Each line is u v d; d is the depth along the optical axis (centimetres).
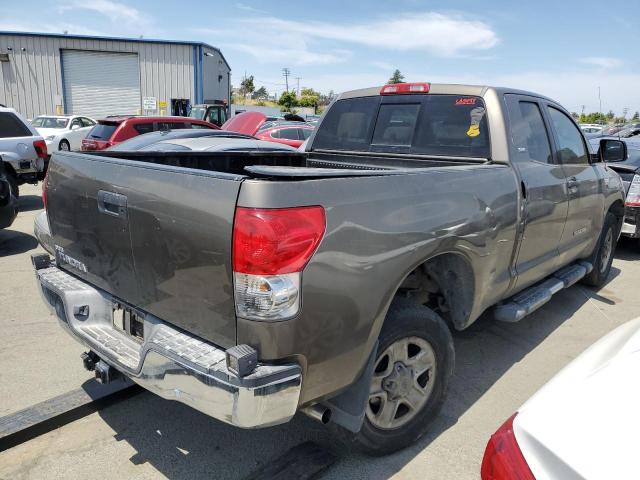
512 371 383
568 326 470
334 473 266
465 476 267
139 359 227
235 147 702
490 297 322
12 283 552
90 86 3002
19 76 2905
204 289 207
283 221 190
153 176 222
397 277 235
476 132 354
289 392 198
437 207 258
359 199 218
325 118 454
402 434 277
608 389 155
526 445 145
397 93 404
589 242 488
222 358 202
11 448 283
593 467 129
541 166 372
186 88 3098
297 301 195
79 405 312
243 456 281
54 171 288
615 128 1930
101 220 251
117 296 257
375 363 243
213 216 198
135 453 281
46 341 412
